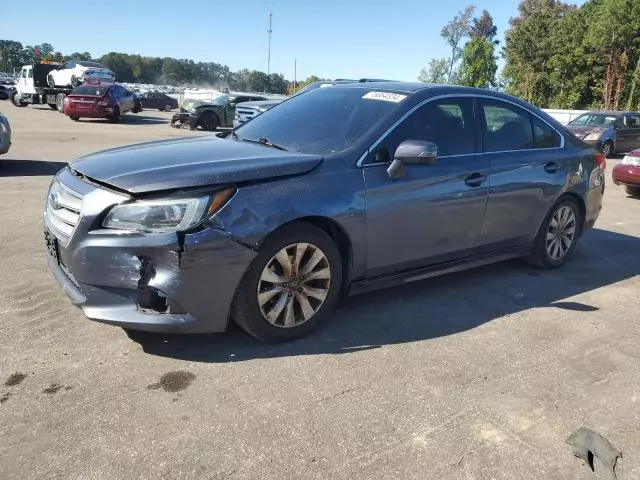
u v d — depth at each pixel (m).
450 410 2.99
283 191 3.43
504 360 3.57
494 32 79.00
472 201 4.46
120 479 2.37
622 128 19.36
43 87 29.86
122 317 3.16
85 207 3.19
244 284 3.36
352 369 3.35
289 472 2.46
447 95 4.48
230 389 3.07
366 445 2.67
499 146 4.79
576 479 2.53
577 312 4.44
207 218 3.15
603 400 3.17
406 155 3.81
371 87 4.60
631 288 5.11
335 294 3.80
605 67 41.44
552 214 5.30
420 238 4.18
